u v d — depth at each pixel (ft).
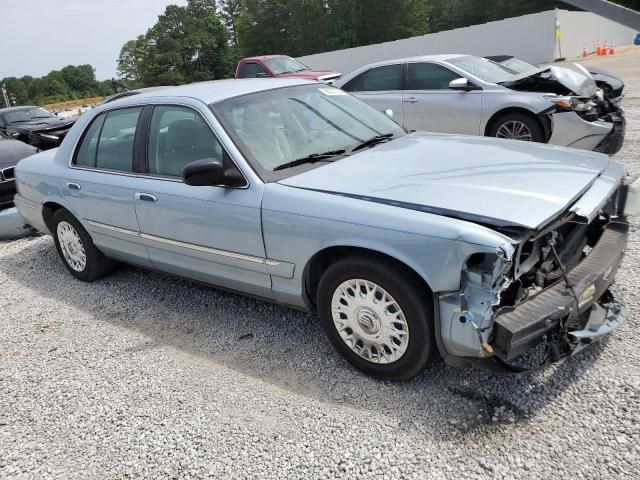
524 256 8.52
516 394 9.01
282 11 169.07
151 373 11.01
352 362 10.12
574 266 9.48
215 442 8.80
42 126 42.22
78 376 11.21
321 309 10.18
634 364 9.30
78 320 13.82
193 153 11.62
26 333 13.39
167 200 11.96
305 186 10.05
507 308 8.15
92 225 14.56
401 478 7.61
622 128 21.17
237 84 13.07
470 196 8.73
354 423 8.82
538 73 23.03
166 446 8.84
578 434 7.98
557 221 8.36
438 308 8.40
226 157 10.87
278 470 8.04
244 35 178.91
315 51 160.76
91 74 439.22
